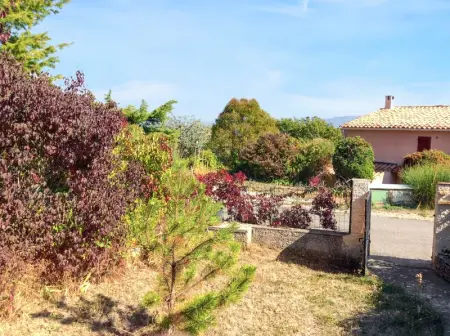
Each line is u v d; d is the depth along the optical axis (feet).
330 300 21.21
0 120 15.19
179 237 15.61
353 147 69.21
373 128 84.99
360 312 19.89
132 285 20.62
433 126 79.20
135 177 23.11
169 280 15.84
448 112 87.10
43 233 17.38
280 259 27.86
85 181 17.85
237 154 90.74
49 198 17.43
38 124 16.20
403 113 91.40
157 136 27.37
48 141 16.76
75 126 16.98
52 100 16.43
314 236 28.09
